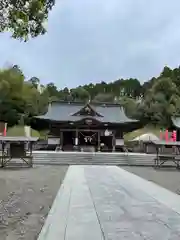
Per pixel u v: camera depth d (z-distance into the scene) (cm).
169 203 903
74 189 1189
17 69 6175
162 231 584
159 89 6481
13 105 5706
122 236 548
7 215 765
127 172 2056
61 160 3002
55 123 4581
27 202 952
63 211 776
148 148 3900
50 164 2822
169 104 5944
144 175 1933
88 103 4703
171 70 8294
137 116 6250
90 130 4603
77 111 4866
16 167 2444
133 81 10431
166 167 2667
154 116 5875
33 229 629
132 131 5853
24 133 4781
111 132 4612
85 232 577
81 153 3266
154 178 1750
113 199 962
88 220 676
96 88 10538
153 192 1132
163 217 710
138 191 1152
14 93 5712
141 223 648
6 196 1069
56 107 5000
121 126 4634
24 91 6059
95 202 907
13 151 2466
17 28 812
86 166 2594
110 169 2281
